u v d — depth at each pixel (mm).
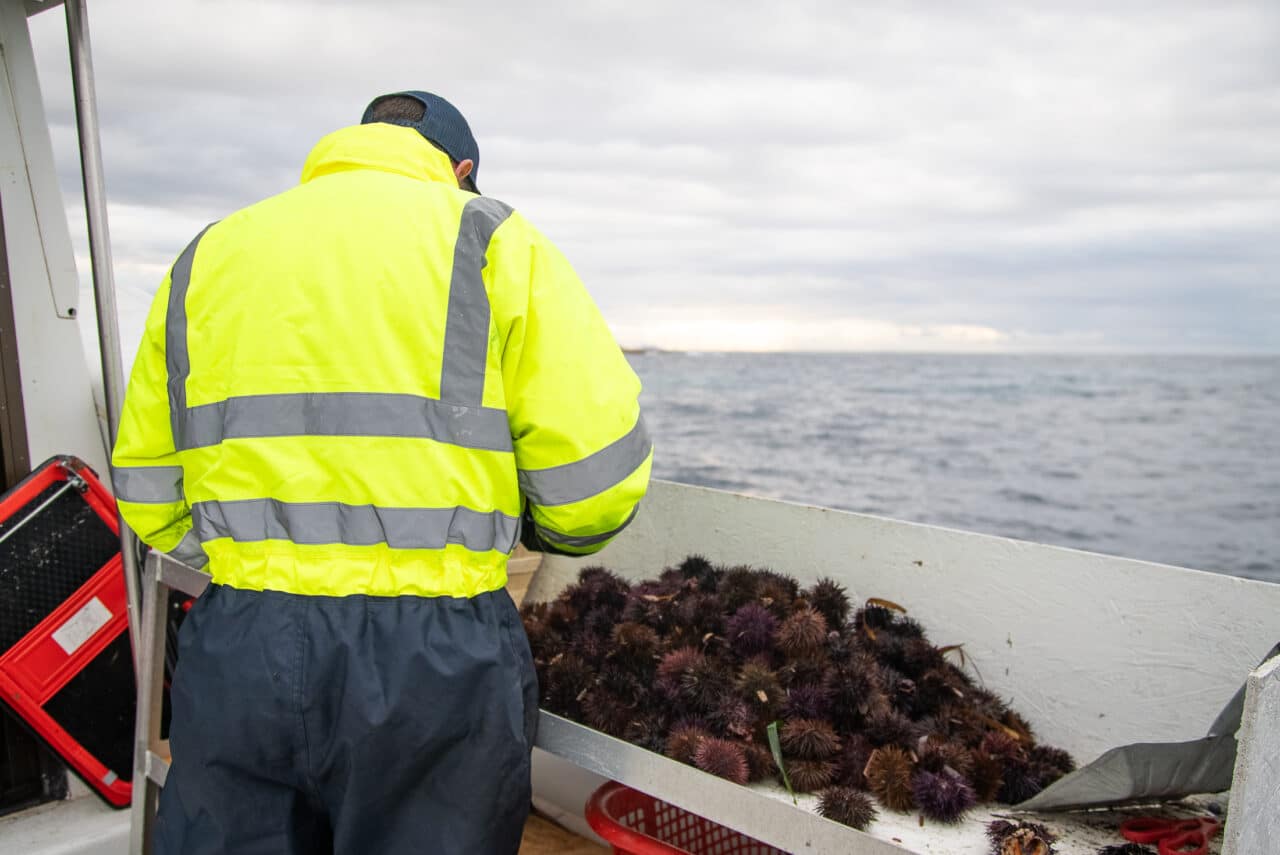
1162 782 1640
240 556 1532
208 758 1494
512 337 1503
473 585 1522
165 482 1750
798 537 2670
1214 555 33875
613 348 1578
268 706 1456
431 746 1455
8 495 2605
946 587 2410
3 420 2766
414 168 1655
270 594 1499
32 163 2787
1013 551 2297
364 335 1488
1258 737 1268
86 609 2709
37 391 2838
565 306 1521
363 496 1486
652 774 1659
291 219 1565
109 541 2748
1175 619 2074
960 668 2381
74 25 2086
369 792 1463
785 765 1814
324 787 1495
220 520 1554
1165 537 35750
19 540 2609
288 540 1509
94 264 2199
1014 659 2309
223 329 1553
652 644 2117
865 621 2328
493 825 1517
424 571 1491
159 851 1534
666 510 2941
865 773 1791
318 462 1498
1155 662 2104
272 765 1491
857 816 1686
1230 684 2010
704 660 2010
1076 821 1762
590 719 1961
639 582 2979
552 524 1617
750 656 2092
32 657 2641
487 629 1514
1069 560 2219
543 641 2217
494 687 1482
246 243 1574
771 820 1515
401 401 1482
